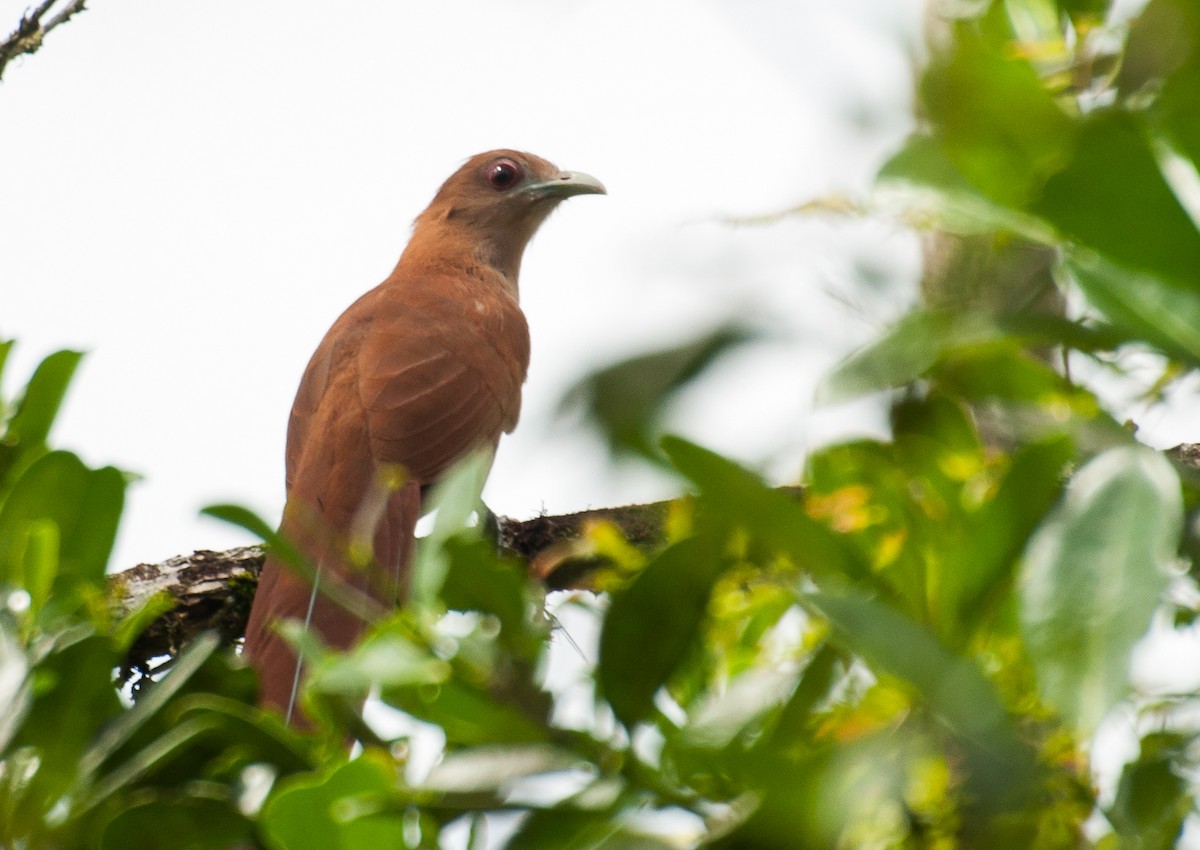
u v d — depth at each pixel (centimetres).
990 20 384
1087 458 296
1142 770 302
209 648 419
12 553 532
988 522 298
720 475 296
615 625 319
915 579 312
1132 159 260
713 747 291
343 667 321
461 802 316
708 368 569
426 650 324
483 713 318
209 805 382
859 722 315
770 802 279
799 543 302
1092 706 247
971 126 295
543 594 347
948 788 303
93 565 540
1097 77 357
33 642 454
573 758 312
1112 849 307
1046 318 293
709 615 353
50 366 671
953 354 322
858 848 305
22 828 414
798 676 315
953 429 368
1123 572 255
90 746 424
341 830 325
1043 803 303
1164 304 270
